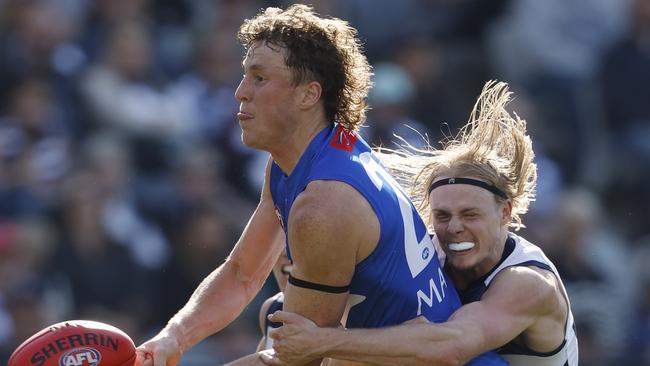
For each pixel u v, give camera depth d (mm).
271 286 30297
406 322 15453
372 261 15281
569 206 34281
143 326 30953
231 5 37438
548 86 39500
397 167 17250
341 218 14883
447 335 15273
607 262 35719
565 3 40219
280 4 38531
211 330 17422
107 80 34844
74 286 30500
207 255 31359
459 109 38531
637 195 38406
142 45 35688
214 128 34719
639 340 33625
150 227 32219
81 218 30922
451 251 16344
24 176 32688
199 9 38719
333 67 15547
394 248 15391
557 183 36969
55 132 34219
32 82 34719
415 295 15648
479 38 40719
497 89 17203
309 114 15547
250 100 15438
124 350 15758
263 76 15375
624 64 39438
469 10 40656
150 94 35156
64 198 31438
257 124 15422
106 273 30812
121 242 31328
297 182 15422
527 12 40344
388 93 34375
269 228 17266
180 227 31969
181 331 17094
